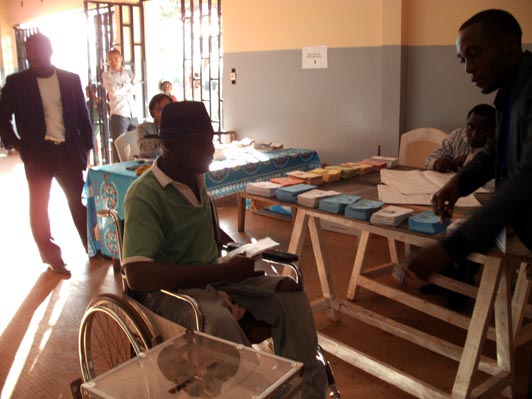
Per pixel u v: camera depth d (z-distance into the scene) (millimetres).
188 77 6992
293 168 4684
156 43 7914
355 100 4980
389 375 2271
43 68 3604
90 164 8312
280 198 2604
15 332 2934
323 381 1923
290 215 4910
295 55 5387
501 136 1560
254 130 5996
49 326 2994
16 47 11922
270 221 4996
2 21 11797
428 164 3320
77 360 2629
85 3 7461
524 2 3877
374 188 2721
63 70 3725
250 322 1979
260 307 1953
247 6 5730
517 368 2506
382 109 4715
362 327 2947
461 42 1497
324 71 5168
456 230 1182
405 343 2779
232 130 6230
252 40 5766
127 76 6918
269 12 5523
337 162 5262
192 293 1898
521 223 1458
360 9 4773
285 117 5637
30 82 3574
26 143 3656
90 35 7852
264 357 1370
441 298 3248
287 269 2744
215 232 2180
